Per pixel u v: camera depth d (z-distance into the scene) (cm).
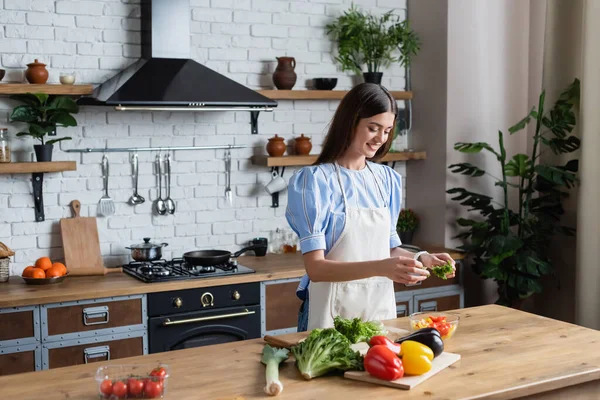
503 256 452
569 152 482
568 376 222
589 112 445
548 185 485
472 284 515
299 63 501
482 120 512
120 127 448
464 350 247
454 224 509
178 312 404
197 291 407
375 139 278
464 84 504
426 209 523
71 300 378
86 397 204
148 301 397
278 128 497
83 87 415
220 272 422
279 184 488
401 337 240
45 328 375
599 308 448
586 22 443
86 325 384
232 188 484
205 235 478
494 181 520
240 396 204
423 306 481
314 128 511
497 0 511
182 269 430
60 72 431
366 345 242
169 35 432
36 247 432
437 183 511
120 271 436
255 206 492
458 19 499
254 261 465
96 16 438
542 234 473
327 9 508
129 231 455
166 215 465
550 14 492
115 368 208
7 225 424
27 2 421
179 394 206
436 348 233
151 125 457
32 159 427
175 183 466
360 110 274
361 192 291
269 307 429
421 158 516
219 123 477
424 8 516
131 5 445
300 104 504
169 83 412
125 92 396
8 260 410
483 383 214
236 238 488
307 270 273
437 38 505
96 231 439
